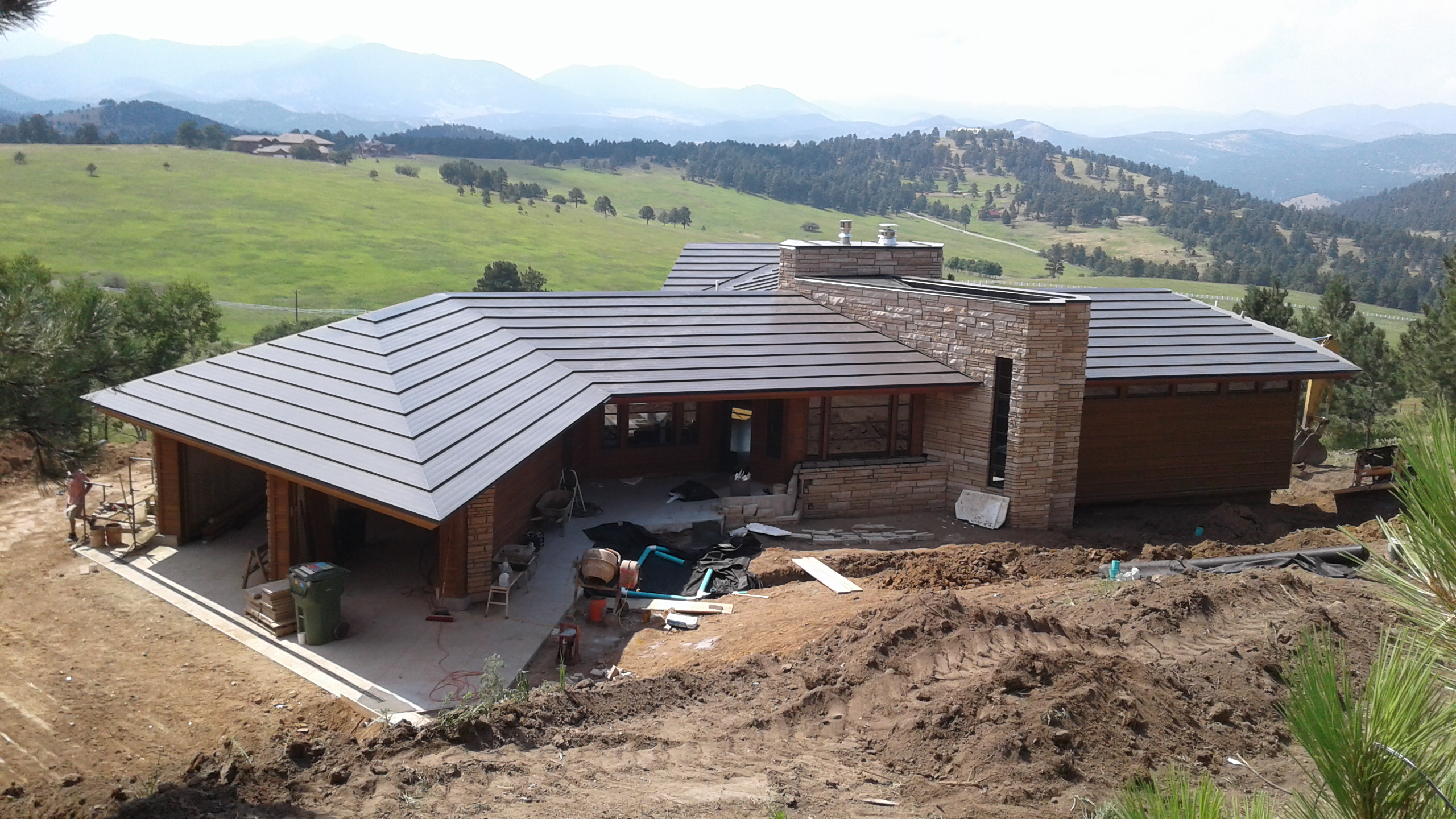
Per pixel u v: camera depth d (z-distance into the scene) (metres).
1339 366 23.73
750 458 21.78
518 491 17.84
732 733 9.95
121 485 20.58
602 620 14.96
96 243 142.12
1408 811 2.72
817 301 24.08
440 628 14.65
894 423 21.62
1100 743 8.94
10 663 13.24
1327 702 2.88
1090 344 23.44
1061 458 21.00
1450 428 3.10
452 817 7.92
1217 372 22.77
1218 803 2.99
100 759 10.95
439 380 17.62
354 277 139.88
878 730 9.75
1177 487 23.83
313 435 15.50
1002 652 10.71
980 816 7.94
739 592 16.20
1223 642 11.55
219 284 128.00
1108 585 14.18
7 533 18.12
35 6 9.41
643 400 19.03
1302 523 22.33
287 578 15.09
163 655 13.65
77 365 11.40
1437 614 3.13
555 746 9.60
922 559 17.11
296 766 9.20
